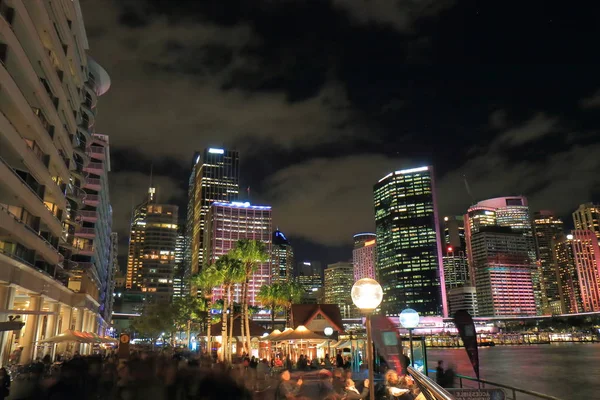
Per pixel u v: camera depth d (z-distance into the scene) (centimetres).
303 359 3662
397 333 1639
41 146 4872
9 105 3891
